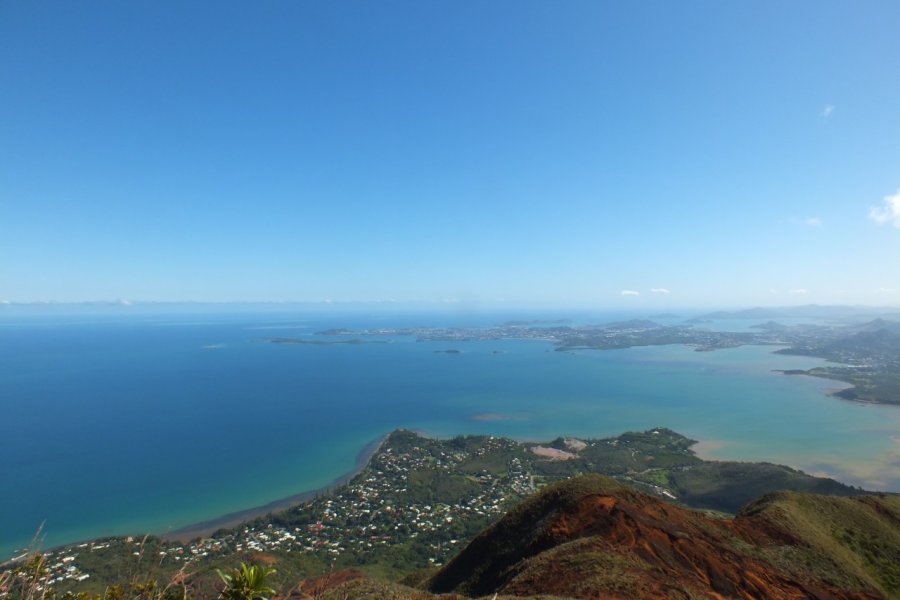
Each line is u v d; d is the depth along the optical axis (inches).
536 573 1031.0
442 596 910.4
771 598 1071.0
